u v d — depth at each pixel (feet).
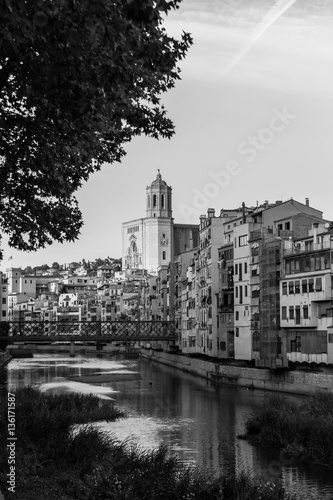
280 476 116.16
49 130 79.00
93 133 83.71
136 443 144.15
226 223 348.59
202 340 374.22
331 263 237.86
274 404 163.32
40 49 59.31
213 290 347.56
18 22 52.60
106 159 98.94
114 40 57.00
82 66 62.95
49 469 86.69
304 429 137.59
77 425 159.12
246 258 298.97
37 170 86.28
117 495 82.69
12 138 82.02
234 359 317.83
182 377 340.59
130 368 419.13
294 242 266.16
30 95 71.67
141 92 80.84
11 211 99.86
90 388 280.92
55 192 91.40
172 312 502.79
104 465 95.96
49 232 102.73
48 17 55.26
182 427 169.89
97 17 55.42
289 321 256.11
